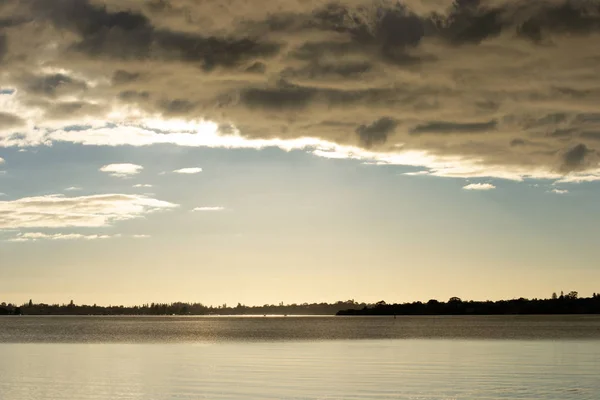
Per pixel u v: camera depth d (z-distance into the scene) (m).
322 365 72.81
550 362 75.25
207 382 56.66
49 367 71.56
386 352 95.06
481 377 59.28
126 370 67.62
